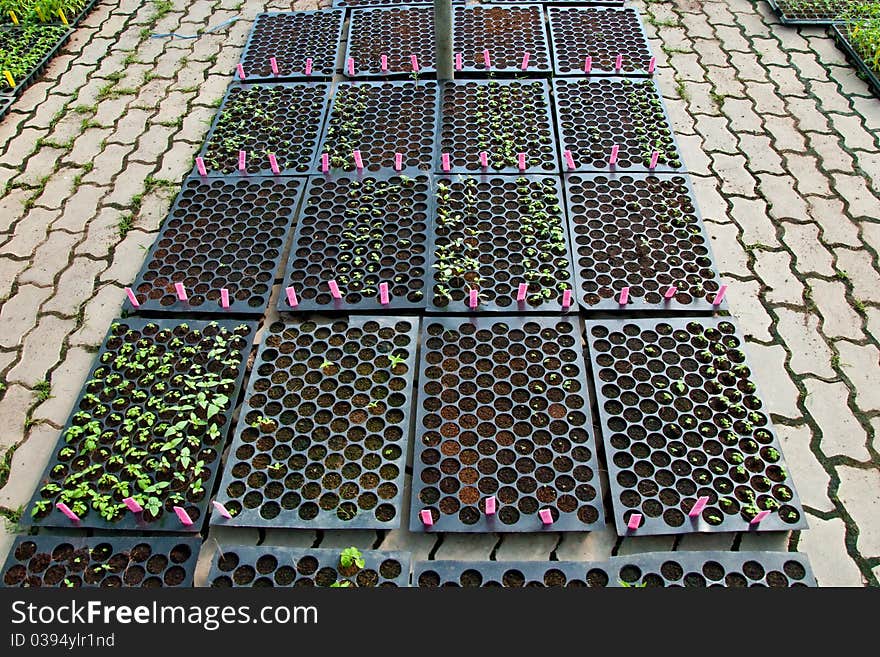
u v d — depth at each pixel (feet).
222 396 9.14
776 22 16.58
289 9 17.38
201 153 13.01
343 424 8.95
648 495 8.18
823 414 9.18
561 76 14.71
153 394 9.30
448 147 13.01
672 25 16.53
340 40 16.05
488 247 11.15
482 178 12.34
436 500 8.17
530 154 12.82
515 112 13.79
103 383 9.46
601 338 9.87
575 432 8.82
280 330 10.11
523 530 7.88
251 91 14.42
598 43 15.65
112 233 11.80
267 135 13.33
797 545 7.93
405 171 12.51
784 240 11.49
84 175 12.85
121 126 13.92
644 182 12.25
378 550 7.75
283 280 10.72
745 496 8.14
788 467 8.61
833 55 15.52
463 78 14.82
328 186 12.26
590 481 8.31
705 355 9.60
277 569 7.63
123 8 17.40
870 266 11.05
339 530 8.06
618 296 10.34
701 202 12.16
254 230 11.55
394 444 8.71
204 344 9.84
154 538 7.92
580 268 10.78
